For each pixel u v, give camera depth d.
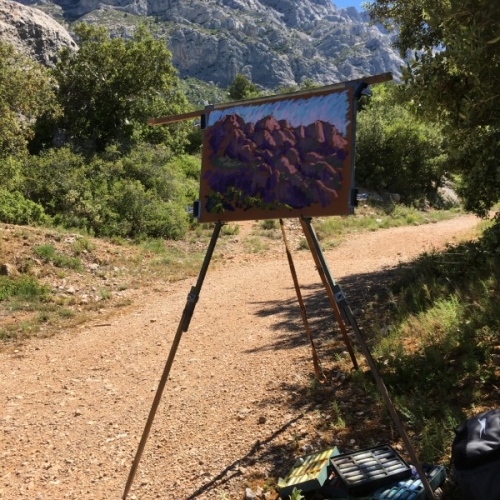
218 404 6.06
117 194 20.03
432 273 9.72
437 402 4.81
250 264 16.69
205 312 10.97
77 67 29.33
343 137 3.74
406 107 6.69
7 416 6.63
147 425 4.28
